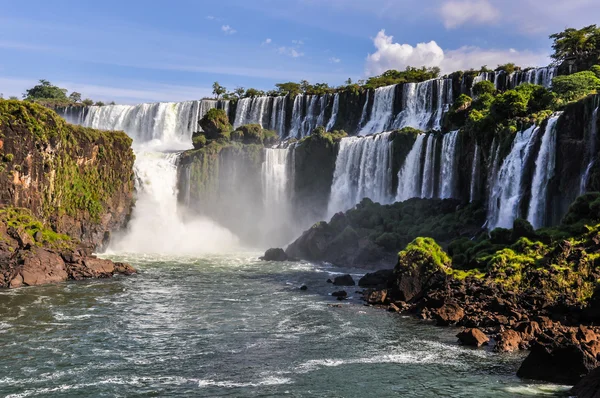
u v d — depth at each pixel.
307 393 28.81
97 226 82.62
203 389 29.34
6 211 64.19
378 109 116.12
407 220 76.00
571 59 95.12
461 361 33.34
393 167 89.88
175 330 40.50
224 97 156.62
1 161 66.88
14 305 47.66
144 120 129.75
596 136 57.75
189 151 104.31
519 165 67.62
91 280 60.47
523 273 45.41
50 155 73.75
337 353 35.16
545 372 30.14
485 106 86.06
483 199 75.50
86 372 31.70
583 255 43.38
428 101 109.88
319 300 50.97
